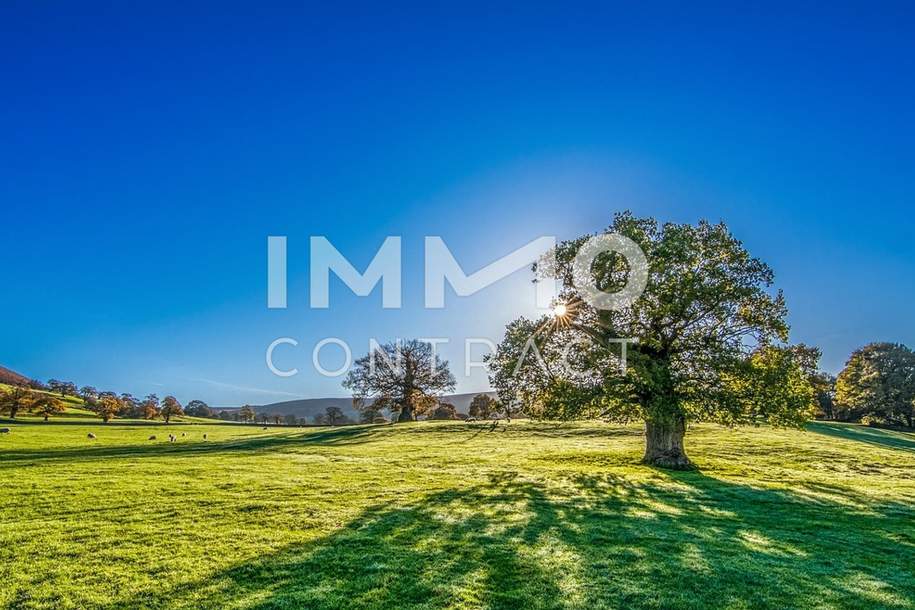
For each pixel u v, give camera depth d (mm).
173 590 10906
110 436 68500
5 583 11273
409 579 11430
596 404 30188
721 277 30578
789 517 18250
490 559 12750
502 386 33188
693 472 29266
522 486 23391
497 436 51250
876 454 38844
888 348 84188
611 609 9969
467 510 18094
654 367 28938
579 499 20594
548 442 46250
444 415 95250
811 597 10609
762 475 29062
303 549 13469
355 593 10695
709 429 53469
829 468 33125
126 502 18875
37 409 103688
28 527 15508
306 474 26188
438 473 27234
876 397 81125
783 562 12820
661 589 10914
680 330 30781
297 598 10453
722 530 15977
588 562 12531
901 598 10617
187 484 22625
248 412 151250
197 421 131250
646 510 18750
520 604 10180
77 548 13516
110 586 11109
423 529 15453
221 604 10242
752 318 31703
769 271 31219
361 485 22922
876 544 14789
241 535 14711
